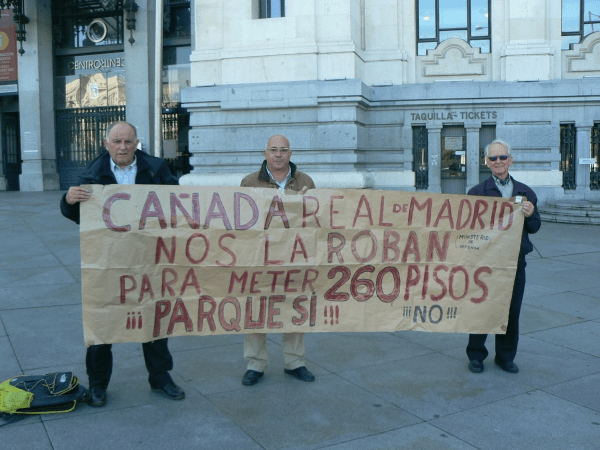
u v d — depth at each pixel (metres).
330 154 13.85
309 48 13.75
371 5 15.37
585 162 15.16
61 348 5.14
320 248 4.21
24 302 6.75
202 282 4.07
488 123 15.29
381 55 15.34
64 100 22.27
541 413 3.80
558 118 15.12
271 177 4.45
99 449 3.33
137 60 20.00
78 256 9.24
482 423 3.67
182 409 3.88
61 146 22.44
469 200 4.37
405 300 4.37
